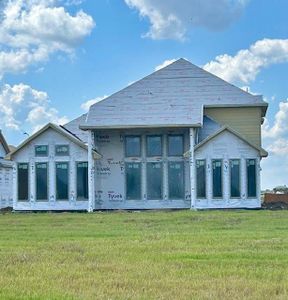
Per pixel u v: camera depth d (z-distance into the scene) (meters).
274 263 13.81
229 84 48.00
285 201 48.81
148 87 47.59
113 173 45.62
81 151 44.34
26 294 10.53
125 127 43.72
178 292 10.55
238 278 11.90
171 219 30.20
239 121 46.94
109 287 11.07
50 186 44.44
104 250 16.42
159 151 45.31
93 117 44.59
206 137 43.91
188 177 44.78
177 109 45.38
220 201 43.00
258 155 42.97
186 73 48.56
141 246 17.25
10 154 44.88
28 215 36.72
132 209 44.91
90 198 43.56
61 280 11.83
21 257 15.12
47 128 44.31
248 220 28.80
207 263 13.90
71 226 26.34
